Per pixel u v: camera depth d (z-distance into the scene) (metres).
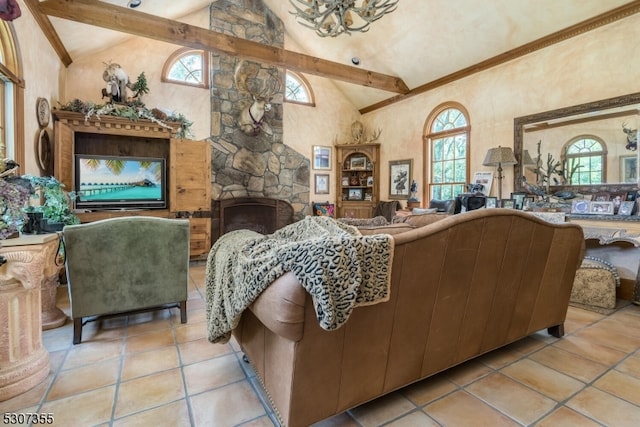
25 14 3.04
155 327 2.45
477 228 1.55
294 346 1.18
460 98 5.16
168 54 5.38
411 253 1.35
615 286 2.92
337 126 7.07
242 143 5.89
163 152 4.88
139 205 4.43
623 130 3.42
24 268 1.60
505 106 4.54
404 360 1.50
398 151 6.38
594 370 1.85
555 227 1.94
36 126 3.34
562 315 2.27
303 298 1.13
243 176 5.93
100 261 2.18
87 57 4.79
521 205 4.17
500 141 4.61
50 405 1.52
